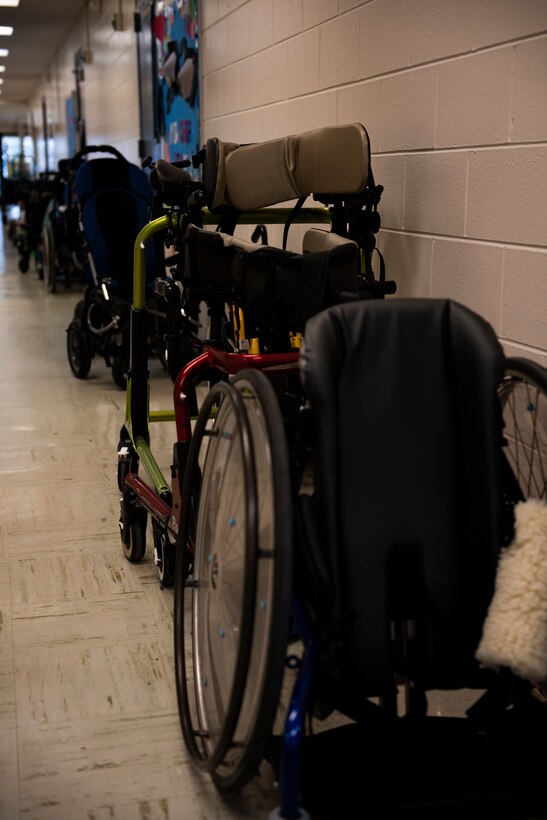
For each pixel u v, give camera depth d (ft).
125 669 6.86
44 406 15.14
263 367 6.15
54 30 41.65
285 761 4.48
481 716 5.34
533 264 6.86
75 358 17.19
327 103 10.89
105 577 8.52
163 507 7.74
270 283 6.00
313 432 4.99
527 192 6.88
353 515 4.81
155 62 21.71
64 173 21.04
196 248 7.13
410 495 4.90
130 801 5.33
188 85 18.11
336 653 4.61
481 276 7.63
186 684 6.11
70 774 5.58
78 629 7.48
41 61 53.67
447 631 4.91
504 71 7.08
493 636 4.67
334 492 4.75
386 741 5.22
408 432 4.93
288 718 4.50
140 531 8.65
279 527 4.38
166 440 13.10
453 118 7.94
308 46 11.40
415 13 8.51
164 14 20.21
